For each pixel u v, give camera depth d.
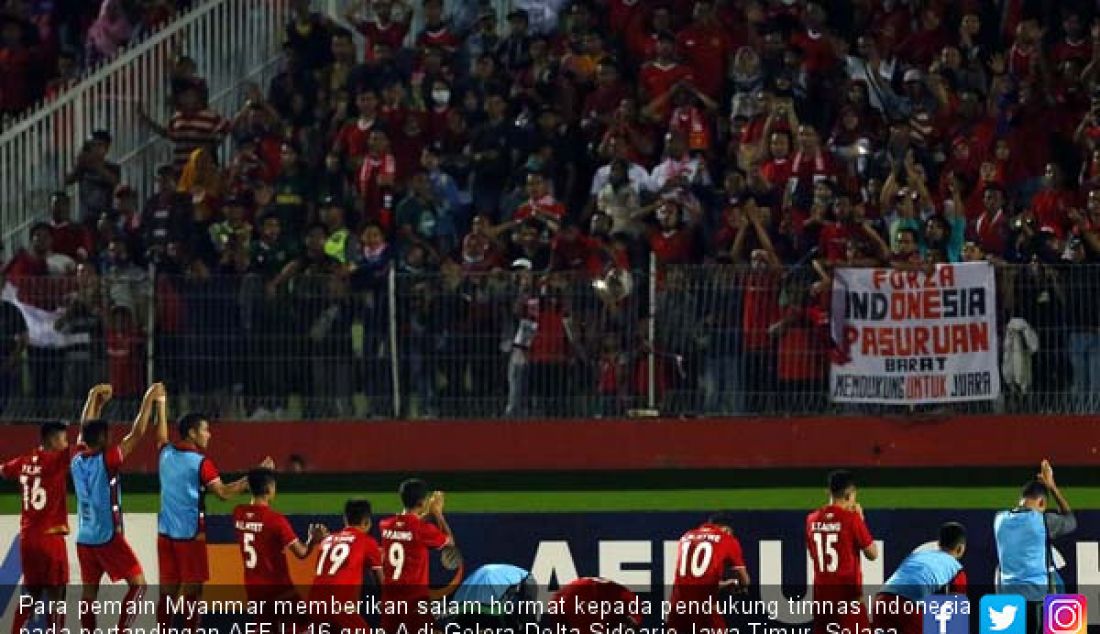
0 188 89.62
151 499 80.12
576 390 80.38
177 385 80.62
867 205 85.44
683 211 85.44
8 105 98.31
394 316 80.38
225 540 72.25
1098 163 86.19
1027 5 94.94
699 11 93.62
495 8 98.19
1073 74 91.62
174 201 87.38
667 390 80.19
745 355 79.81
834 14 95.69
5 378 80.81
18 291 80.69
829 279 79.44
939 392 79.12
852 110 89.00
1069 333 78.56
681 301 79.62
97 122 92.00
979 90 92.25
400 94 91.38
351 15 96.19
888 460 80.00
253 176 90.19
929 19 94.50
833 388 79.56
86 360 80.69
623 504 79.25
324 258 83.56
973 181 88.31
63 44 102.38
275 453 81.12
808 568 71.19
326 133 92.25
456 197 88.75
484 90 91.75
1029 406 79.31
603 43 94.56
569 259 83.25
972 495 78.31
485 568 68.56
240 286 80.50
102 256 86.00
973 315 78.88
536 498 80.06
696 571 66.25
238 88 94.81
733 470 80.31
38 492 68.56
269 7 95.50
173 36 93.81
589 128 90.62
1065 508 67.69
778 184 86.31
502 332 80.25
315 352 80.50
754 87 91.81
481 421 80.75
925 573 65.19
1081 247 81.62
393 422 80.88
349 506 66.25
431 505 67.81
